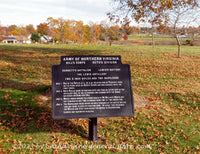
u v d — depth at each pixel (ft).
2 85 32.53
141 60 63.62
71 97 17.93
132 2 39.47
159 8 37.99
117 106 18.45
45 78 40.24
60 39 233.96
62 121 23.00
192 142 21.58
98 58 18.72
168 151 19.83
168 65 59.00
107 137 21.12
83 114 17.88
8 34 303.07
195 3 39.68
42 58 58.49
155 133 22.57
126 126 23.50
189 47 119.24
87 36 226.79
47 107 25.46
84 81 18.28
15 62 50.39
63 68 18.17
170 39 199.52
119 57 19.03
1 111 23.24
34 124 21.74
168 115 27.40
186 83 43.93
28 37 303.07
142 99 32.01
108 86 18.54
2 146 17.95
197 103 32.07
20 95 27.53
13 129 20.51
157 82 43.52
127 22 41.93
